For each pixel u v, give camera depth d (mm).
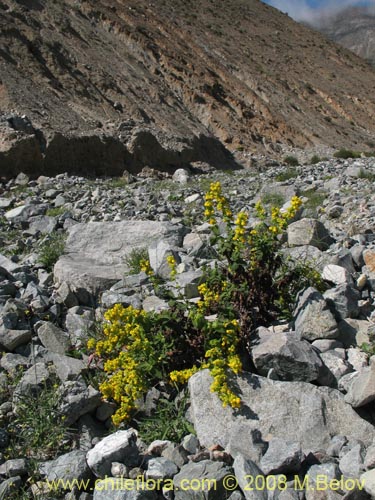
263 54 23938
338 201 4184
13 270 2703
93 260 2695
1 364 1829
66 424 1547
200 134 12492
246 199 4910
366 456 1280
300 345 1625
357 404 1458
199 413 1479
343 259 2381
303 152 15352
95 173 8453
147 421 1543
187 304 1776
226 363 1546
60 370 1757
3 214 4328
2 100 8711
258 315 1870
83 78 11359
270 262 1927
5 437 1510
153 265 2527
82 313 2236
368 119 22594
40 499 1303
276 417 1455
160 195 5203
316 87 22906
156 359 1631
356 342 1838
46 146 7848
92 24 14578
